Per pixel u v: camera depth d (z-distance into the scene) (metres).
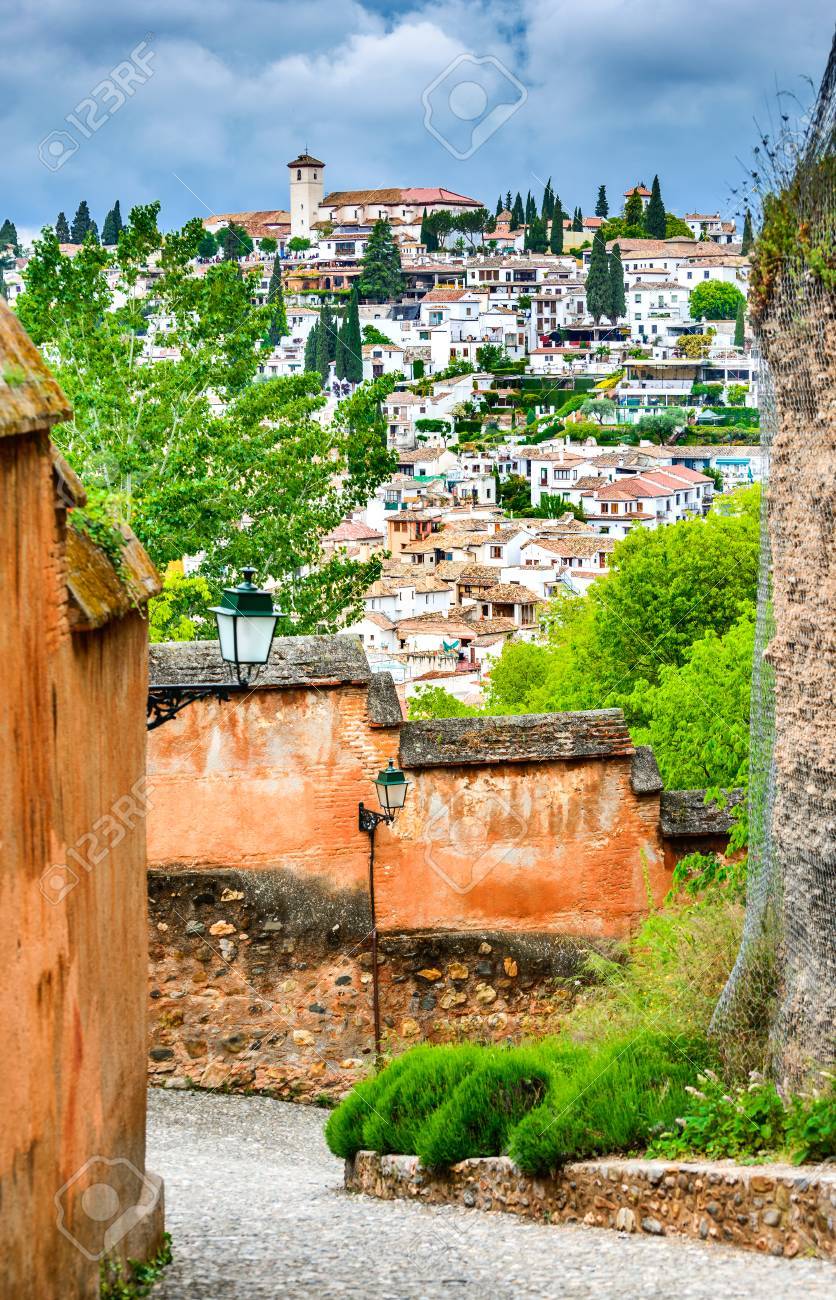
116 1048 8.36
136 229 30.09
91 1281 7.69
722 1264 8.21
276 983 14.74
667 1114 10.07
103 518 8.23
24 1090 6.72
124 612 8.05
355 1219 10.34
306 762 14.73
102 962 8.05
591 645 45.53
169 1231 9.88
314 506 32.97
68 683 7.33
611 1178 9.56
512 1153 10.32
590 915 15.19
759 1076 10.06
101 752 8.02
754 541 44.84
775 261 9.81
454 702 71.50
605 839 15.20
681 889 14.91
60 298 29.38
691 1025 11.22
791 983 10.04
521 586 128.75
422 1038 14.91
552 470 169.75
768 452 10.23
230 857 14.67
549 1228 9.75
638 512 150.75
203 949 14.66
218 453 29.69
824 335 9.34
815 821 9.66
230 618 10.94
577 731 15.20
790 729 9.95
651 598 44.03
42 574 6.88
